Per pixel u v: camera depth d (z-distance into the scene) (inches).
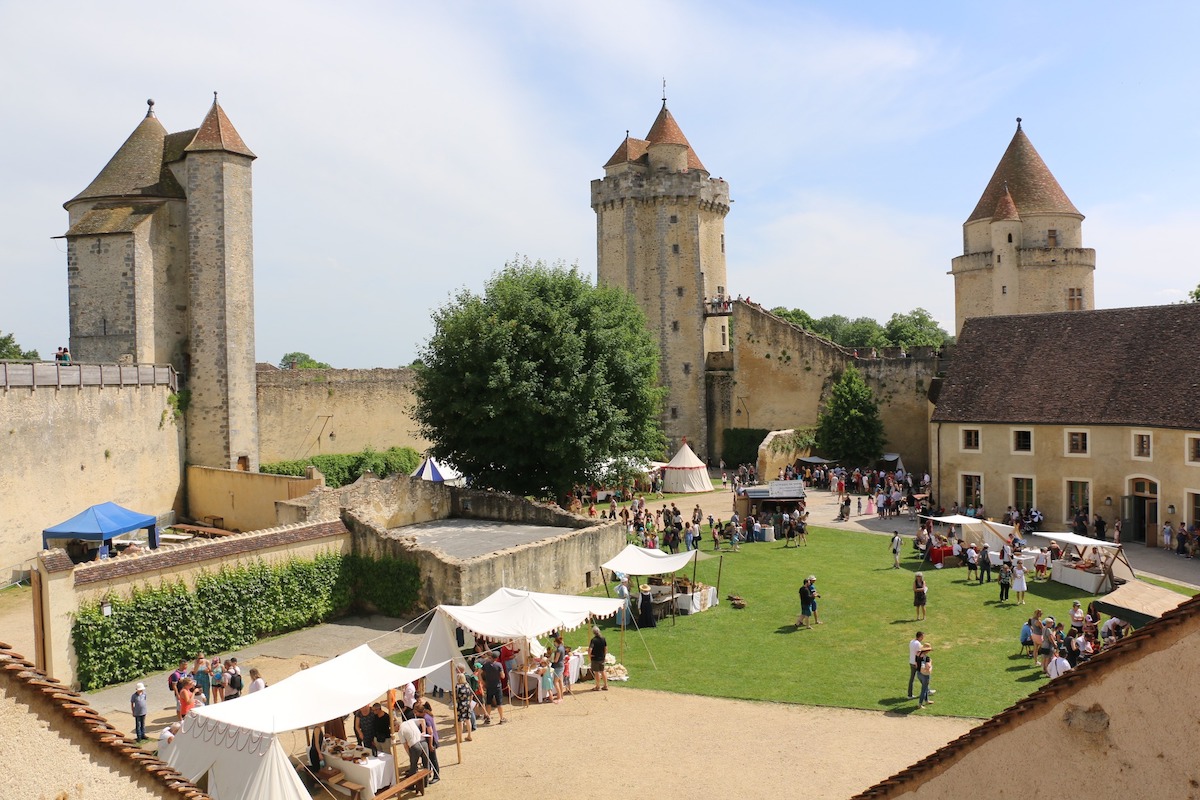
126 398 1704.0
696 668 989.2
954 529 1708.9
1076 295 2603.3
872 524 1887.3
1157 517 1619.1
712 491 2431.1
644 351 1891.0
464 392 1649.9
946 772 386.9
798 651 1039.0
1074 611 967.6
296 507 1327.5
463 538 1397.6
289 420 2257.6
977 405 1914.4
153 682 978.1
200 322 1977.1
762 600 1269.7
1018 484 1844.2
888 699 871.7
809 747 754.2
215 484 1855.3
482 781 706.2
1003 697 861.2
